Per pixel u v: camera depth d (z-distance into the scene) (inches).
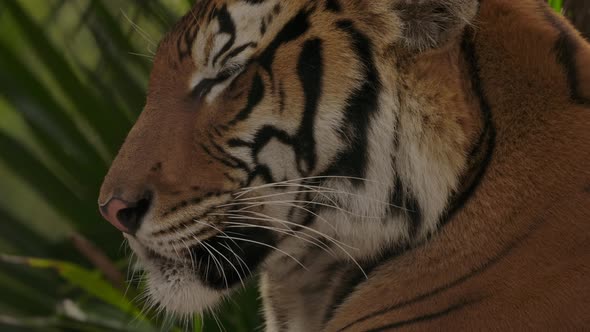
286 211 207.8
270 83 206.7
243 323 220.5
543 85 206.5
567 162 205.9
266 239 208.5
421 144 206.2
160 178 207.2
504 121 206.4
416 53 206.2
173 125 207.6
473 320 205.3
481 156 206.2
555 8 215.0
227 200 207.5
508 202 206.1
